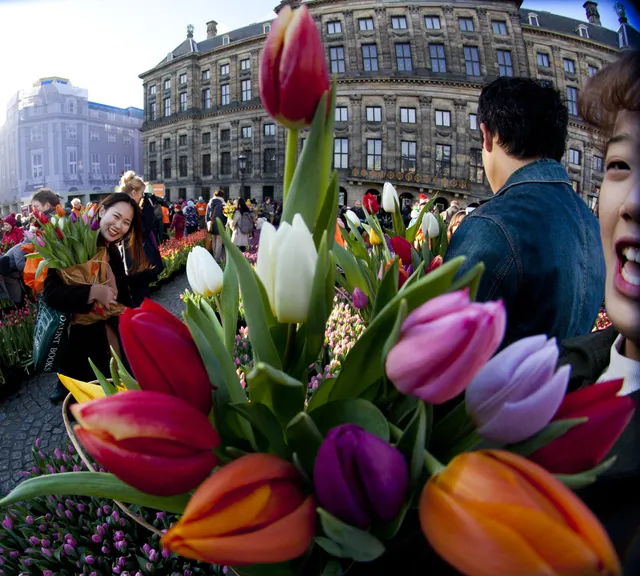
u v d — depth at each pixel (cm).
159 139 4141
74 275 256
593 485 42
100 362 284
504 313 35
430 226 163
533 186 110
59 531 156
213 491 35
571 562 26
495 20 2547
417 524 48
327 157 53
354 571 50
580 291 107
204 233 1454
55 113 2530
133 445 35
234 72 3703
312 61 47
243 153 3662
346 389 52
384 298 58
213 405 50
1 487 256
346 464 36
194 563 145
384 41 2816
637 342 54
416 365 36
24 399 366
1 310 484
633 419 44
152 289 771
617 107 50
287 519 36
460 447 44
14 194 2261
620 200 51
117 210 267
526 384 35
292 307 47
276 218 1547
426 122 2853
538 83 118
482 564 28
